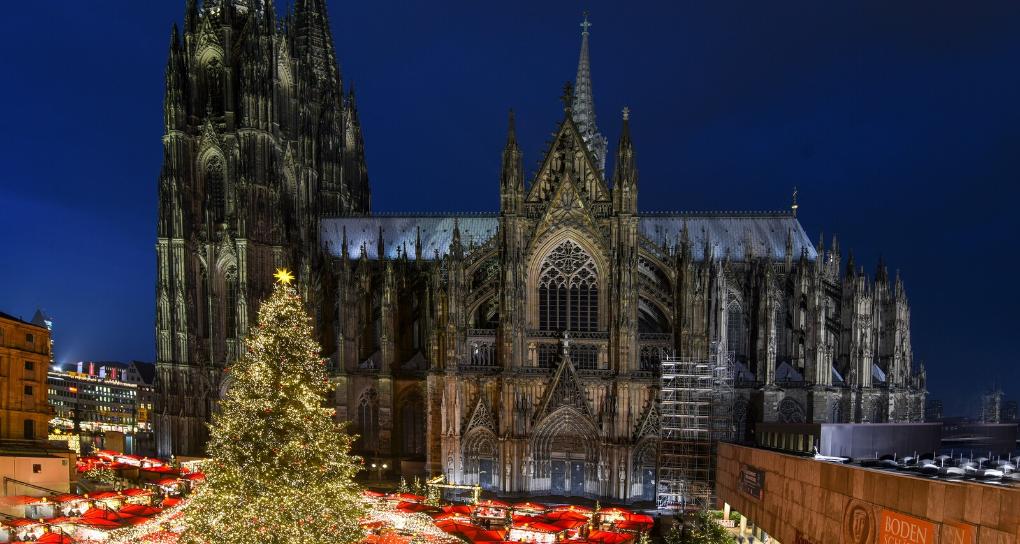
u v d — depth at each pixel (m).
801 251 107.75
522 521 64.81
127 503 72.06
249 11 109.38
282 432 44.66
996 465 35.59
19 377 85.06
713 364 88.94
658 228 112.19
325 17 138.12
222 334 108.56
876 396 98.69
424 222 121.25
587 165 92.31
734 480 60.41
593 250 91.12
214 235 108.62
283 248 111.44
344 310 103.44
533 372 89.19
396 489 90.88
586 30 133.88
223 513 43.31
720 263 95.50
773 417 93.25
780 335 104.69
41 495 72.75
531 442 87.62
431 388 92.50
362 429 104.50
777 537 47.53
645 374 87.62
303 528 44.22
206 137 109.38
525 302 91.31
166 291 106.19
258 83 108.81
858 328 96.88
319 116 134.50
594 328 91.38
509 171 90.31
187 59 110.81
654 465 86.00
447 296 91.69
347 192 142.00
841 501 36.84
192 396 106.56
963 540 26.03
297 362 46.34
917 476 31.86
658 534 70.19
